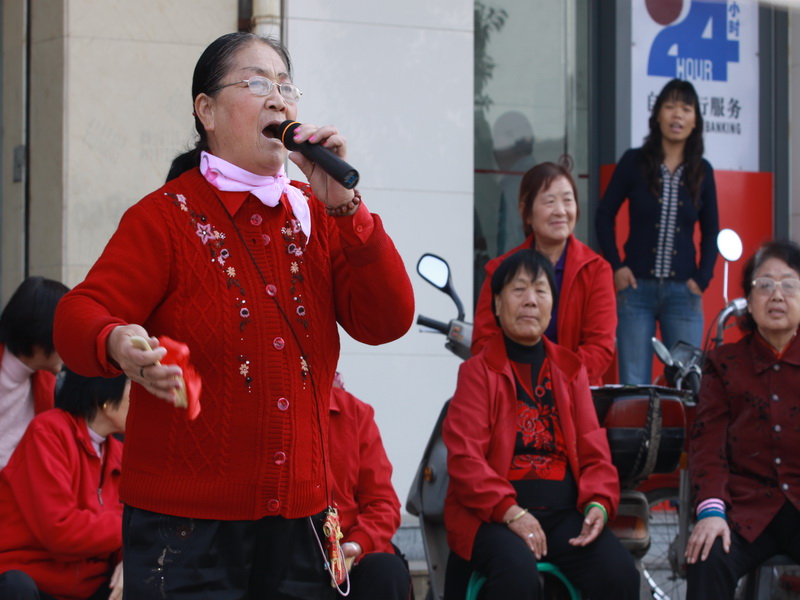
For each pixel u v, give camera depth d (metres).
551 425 5.22
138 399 3.12
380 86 7.59
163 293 3.08
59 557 4.66
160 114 7.41
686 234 8.05
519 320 5.23
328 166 2.92
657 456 5.51
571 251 6.24
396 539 6.93
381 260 3.17
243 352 3.08
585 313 6.15
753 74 9.09
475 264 8.52
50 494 4.61
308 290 3.22
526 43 8.72
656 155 8.04
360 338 3.37
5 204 7.77
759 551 5.39
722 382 5.67
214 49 3.24
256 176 3.20
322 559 3.25
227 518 3.06
